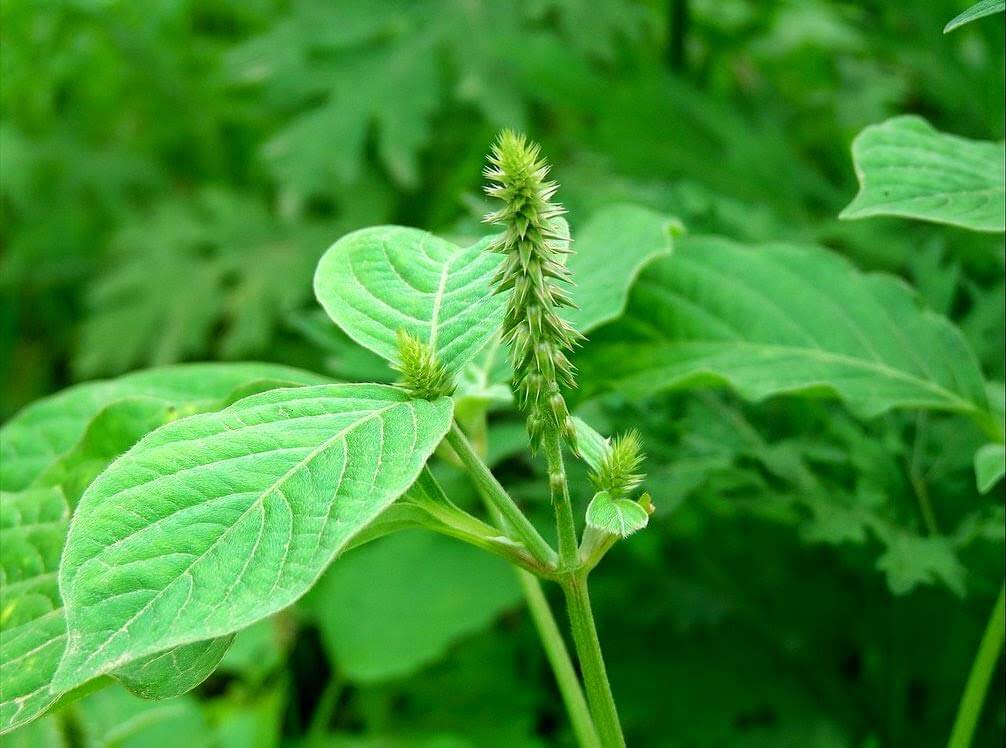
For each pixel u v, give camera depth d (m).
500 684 0.70
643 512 0.29
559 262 0.28
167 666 0.28
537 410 0.28
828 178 0.86
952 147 0.36
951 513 0.45
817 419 0.48
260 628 0.69
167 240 1.05
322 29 0.97
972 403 0.41
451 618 0.67
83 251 1.14
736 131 0.77
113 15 1.13
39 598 0.33
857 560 0.50
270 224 1.07
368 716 0.71
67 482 0.35
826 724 0.53
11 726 0.29
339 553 0.25
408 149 0.93
